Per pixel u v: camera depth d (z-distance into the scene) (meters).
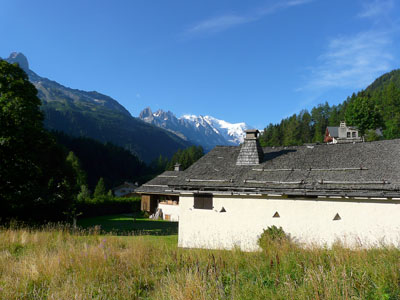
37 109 23.33
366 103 75.19
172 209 36.31
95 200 41.47
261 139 123.00
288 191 13.46
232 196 14.80
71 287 5.85
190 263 7.70
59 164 24.58
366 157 13.91
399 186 11.37
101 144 115.31
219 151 19.31
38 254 8.82
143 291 6.09
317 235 12.76
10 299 5.40
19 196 20.72
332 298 4.37
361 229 11.98
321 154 15.62
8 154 20.27
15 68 22.05
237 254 8.73
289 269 6.51
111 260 8.19
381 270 5.62
